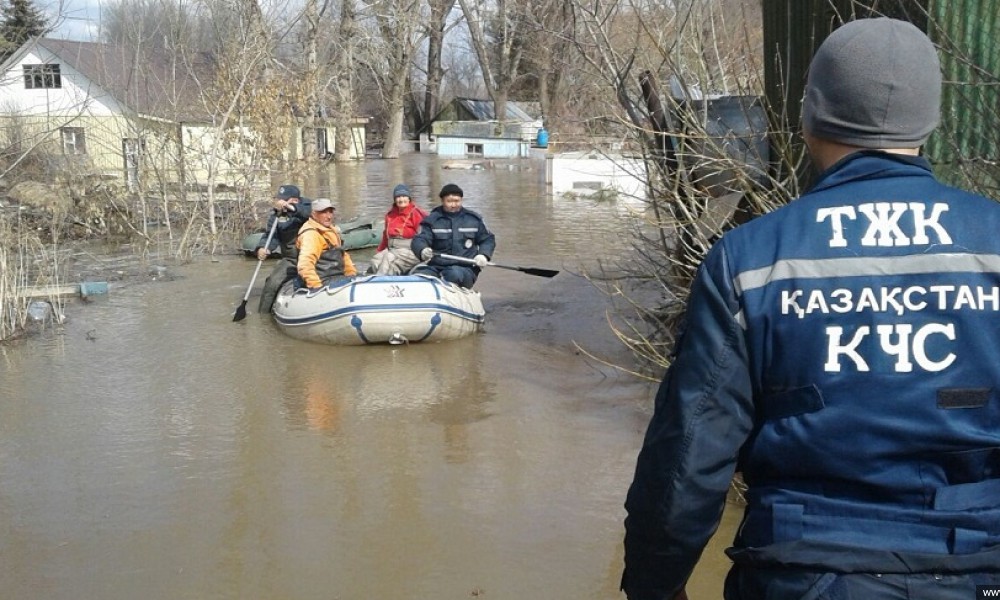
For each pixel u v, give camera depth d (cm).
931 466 176
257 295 1078
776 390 184
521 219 1684
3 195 1504
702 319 189
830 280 181
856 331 179
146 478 542
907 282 179
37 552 454
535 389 707
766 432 185
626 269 865
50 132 1472
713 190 620
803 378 180
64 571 435
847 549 173
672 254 730
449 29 4097
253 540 464
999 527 172
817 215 188
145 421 640
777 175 580
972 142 501
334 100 3278
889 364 177
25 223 1327
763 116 636
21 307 928
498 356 805
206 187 1664
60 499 514
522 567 433
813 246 185
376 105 4700
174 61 1670
